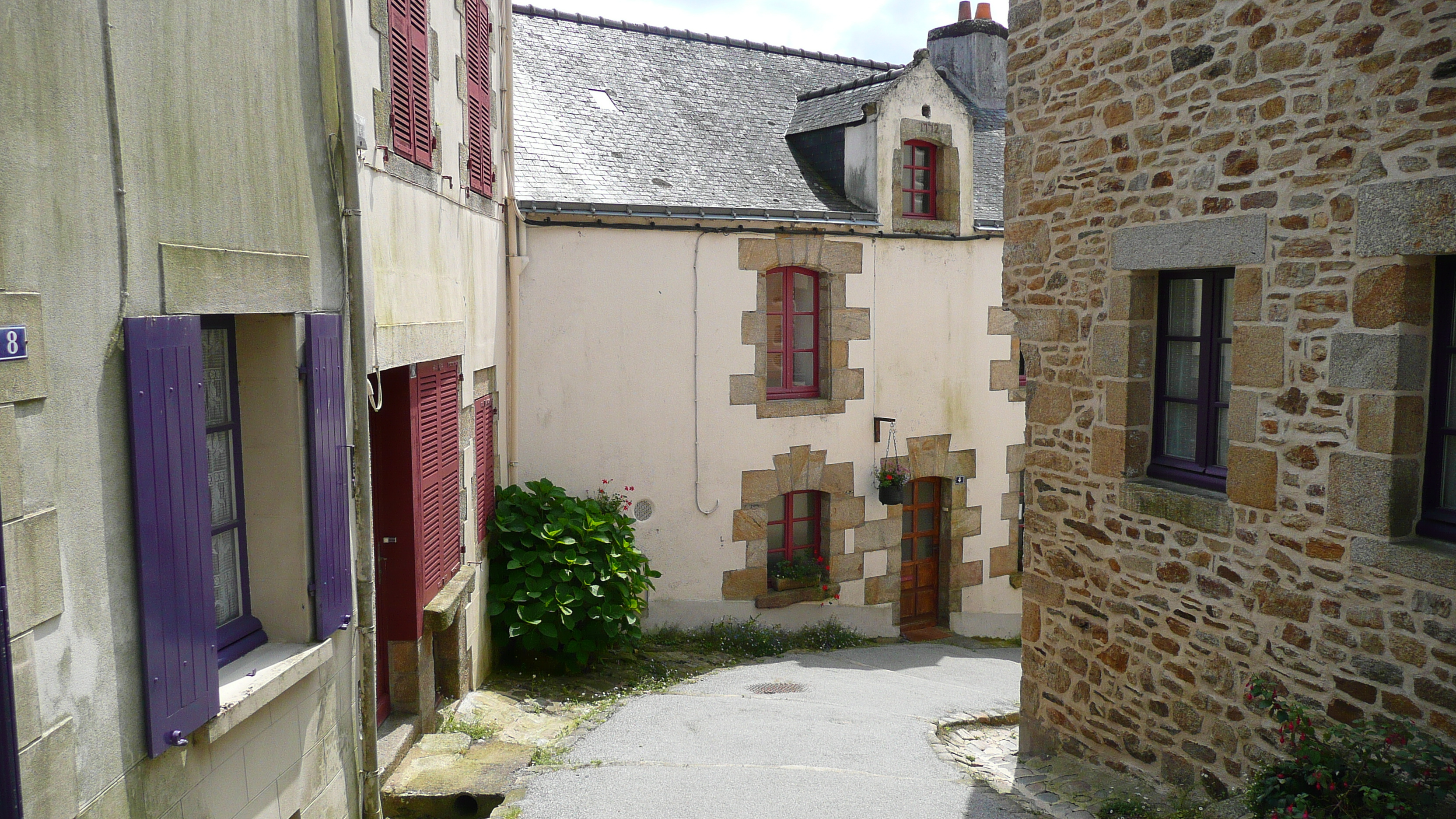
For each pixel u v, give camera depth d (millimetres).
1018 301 6332
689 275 9633
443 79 6102
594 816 5020
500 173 8242
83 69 2627
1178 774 5277
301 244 3859
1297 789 4234
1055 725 6164
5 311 2336
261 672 3533
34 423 2445
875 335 10781
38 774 2424
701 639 9750
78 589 2604
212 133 3242
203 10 3197
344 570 4129
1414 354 4176
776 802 5215
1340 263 4367
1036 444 6258
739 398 9984
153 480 2900
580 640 8039
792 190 10688
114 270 2756
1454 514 4152
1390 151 4141
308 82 3949
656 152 10273
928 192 11281
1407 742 3994
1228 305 5199
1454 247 3887
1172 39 5141
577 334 9195
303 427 3820
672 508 9742
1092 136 5688
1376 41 4180
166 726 2943
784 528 10703
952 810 5238
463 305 6730
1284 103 4578
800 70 12664
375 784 4531
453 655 6648
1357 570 4340
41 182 2477
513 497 8344
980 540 11852
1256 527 4801
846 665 9258
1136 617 5535
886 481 10789
